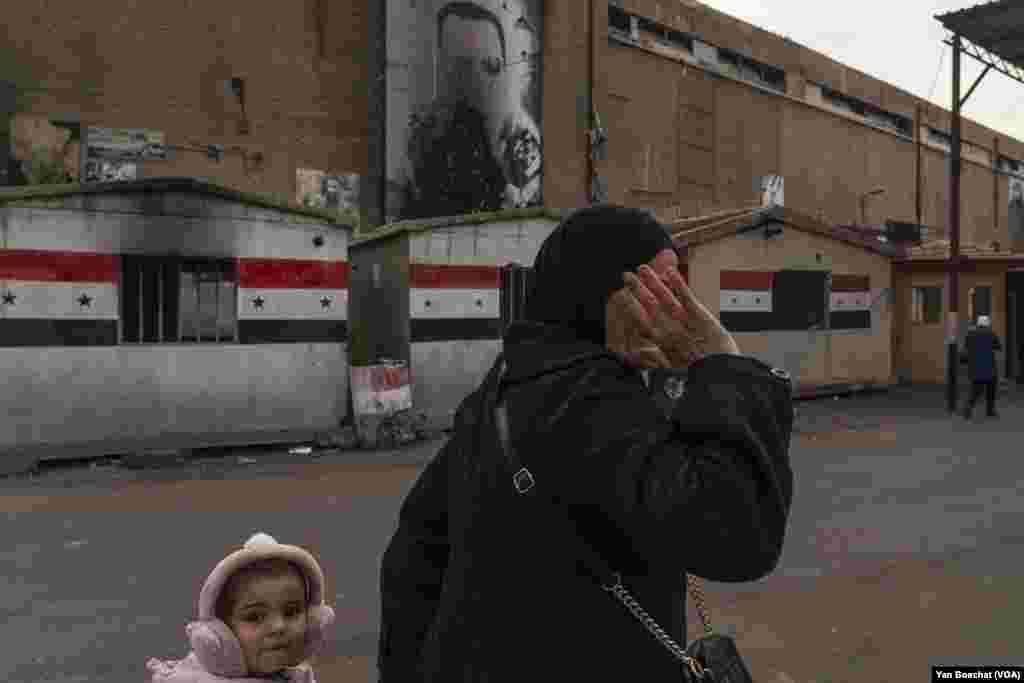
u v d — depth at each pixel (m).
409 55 24.97
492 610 1.20
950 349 16.80
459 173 25.61
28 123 19.41
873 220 45.81
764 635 4.97
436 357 13.61
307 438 12.06
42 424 10.52
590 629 1.15
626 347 1.25
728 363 1.16
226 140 22.25
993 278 21.28
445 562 1.51
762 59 38.62
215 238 11.54
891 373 20.23
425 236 13.46
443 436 13.23
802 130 41.12
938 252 22.73
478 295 13.99
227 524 7.60
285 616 2.06
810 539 7.22
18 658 4.59
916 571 6.30
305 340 12.24
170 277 11.38
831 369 18.92
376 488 9.30
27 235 10.38
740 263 17.33
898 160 47.91
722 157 36.84
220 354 11.61
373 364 12.81
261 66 22.83
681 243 16.31
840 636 4.95
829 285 18.80
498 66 26.23
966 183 53.44
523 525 1.17
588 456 1.11
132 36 20.78
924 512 8.24
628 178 32.38
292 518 7.85
